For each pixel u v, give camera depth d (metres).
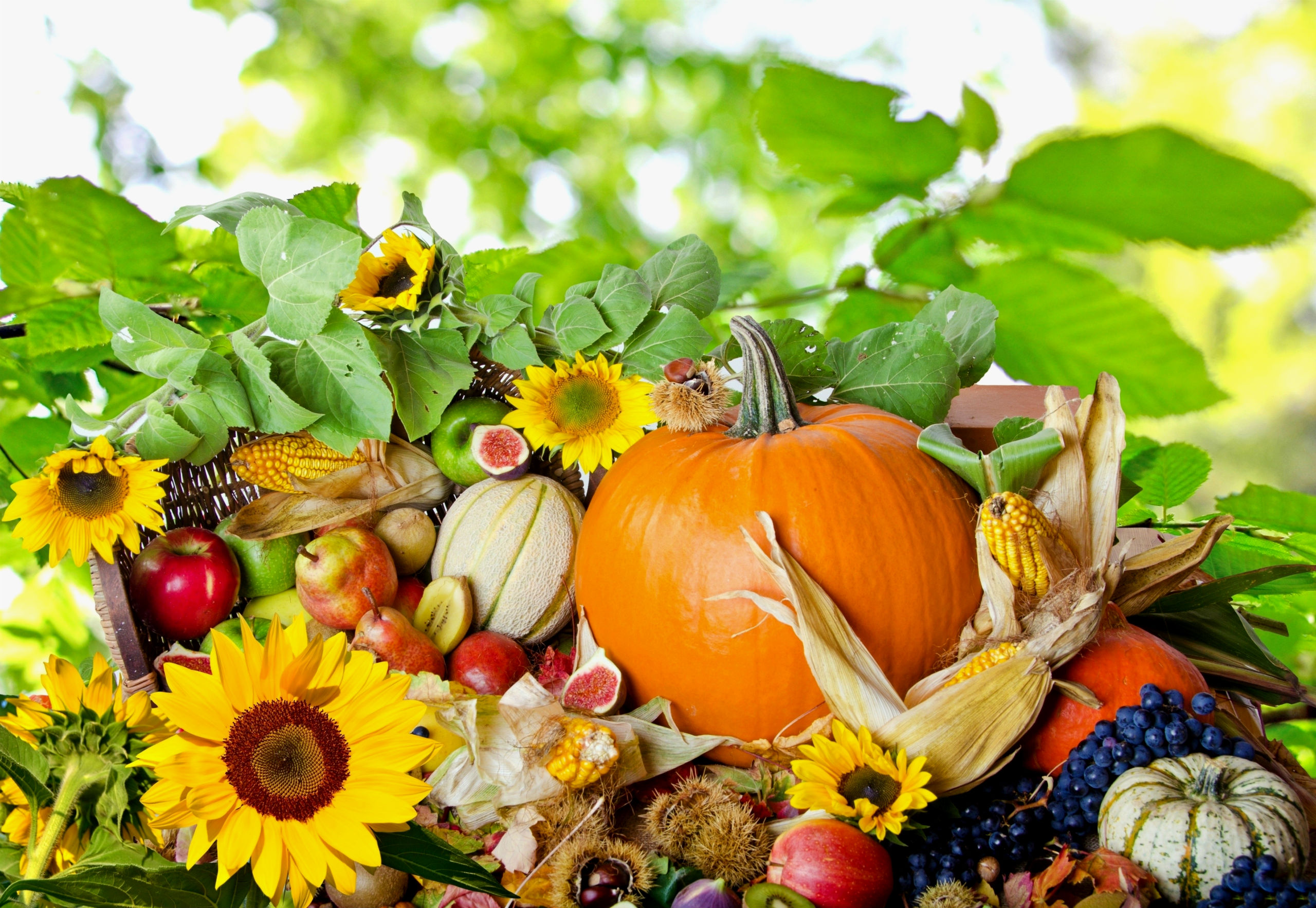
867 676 2.38
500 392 2.63
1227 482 6.92
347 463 2.57
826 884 2.30
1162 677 2.39
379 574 2.53
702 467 2.45
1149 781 2.30
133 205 2.52
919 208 2.24
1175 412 2.33
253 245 2.48
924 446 2.44
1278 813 2.28
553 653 2.55
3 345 2.69
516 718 2.39
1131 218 2.13
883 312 2.41
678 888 2.33
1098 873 2.29
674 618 2.42
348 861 2.32
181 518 2.57
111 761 2.35
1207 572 2.70
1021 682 2.36
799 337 2.55
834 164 2.21
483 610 2.55
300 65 4.38
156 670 2.50
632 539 2.45
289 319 2.48
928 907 2.31
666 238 3.86
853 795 2.34
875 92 2.18
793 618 2.38
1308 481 6.75
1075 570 2.38
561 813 2.37
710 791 2.38
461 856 2.34
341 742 2.32
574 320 2.55
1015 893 2.31
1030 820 2.34
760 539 2.40
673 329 2.57
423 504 2.61
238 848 2.30
